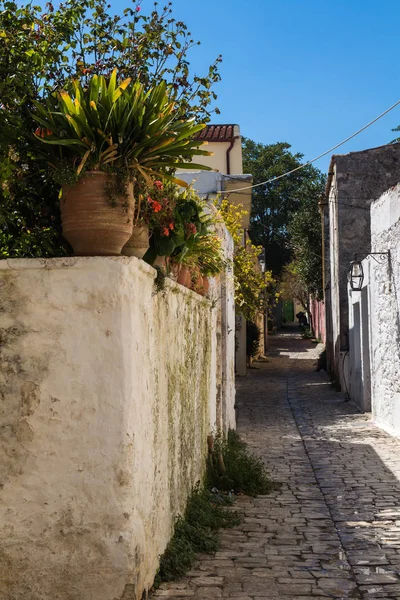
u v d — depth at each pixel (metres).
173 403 5.71
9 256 4.91
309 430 13.65
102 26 6.11
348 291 19.39
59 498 4.13
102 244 4.28
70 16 5.69
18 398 4.19
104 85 4.25
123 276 4.16
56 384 4.17
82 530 4.11
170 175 4.83
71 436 4.15
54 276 4.20
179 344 6.05
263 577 5.05
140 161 4.45
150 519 4.63
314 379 24.98
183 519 5.96
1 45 4.91
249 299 17.80
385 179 20.50
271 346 41.66
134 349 4.25
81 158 4.27
